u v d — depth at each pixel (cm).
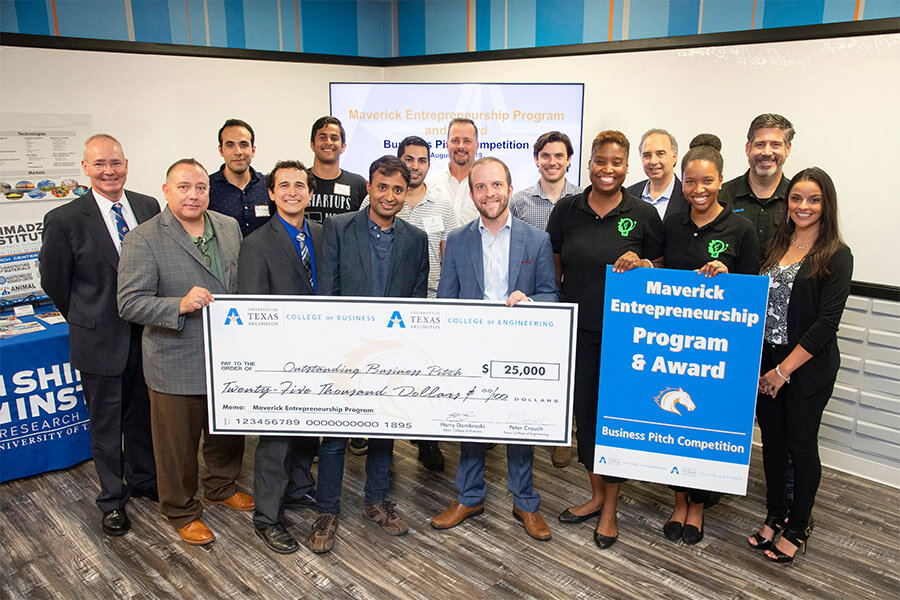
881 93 286
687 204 237
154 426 239
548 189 332
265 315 229
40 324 312
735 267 231
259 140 421
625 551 248
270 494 246
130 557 242
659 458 241
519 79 414
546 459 324
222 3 394
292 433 240
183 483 246
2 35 319
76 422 307
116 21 357
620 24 368
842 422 314
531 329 229
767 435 246
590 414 250
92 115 353
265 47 418
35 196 337
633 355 235
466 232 241
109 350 247
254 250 231
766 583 230
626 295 231
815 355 228
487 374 233
